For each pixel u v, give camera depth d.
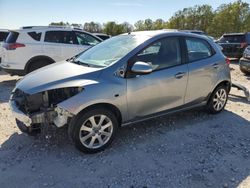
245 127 5.34
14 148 4.38
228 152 4.36
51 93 4.08
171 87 4.84
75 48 9.42
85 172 3.77
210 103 5.73
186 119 5.64
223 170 3.86
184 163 4.02
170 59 4.88
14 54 8.66
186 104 5.20
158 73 4.66
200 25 67.94
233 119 5.72
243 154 4.31
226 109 6.33
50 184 3.52
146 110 4.64
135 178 3.66
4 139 4.70
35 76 4.43
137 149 4.39
